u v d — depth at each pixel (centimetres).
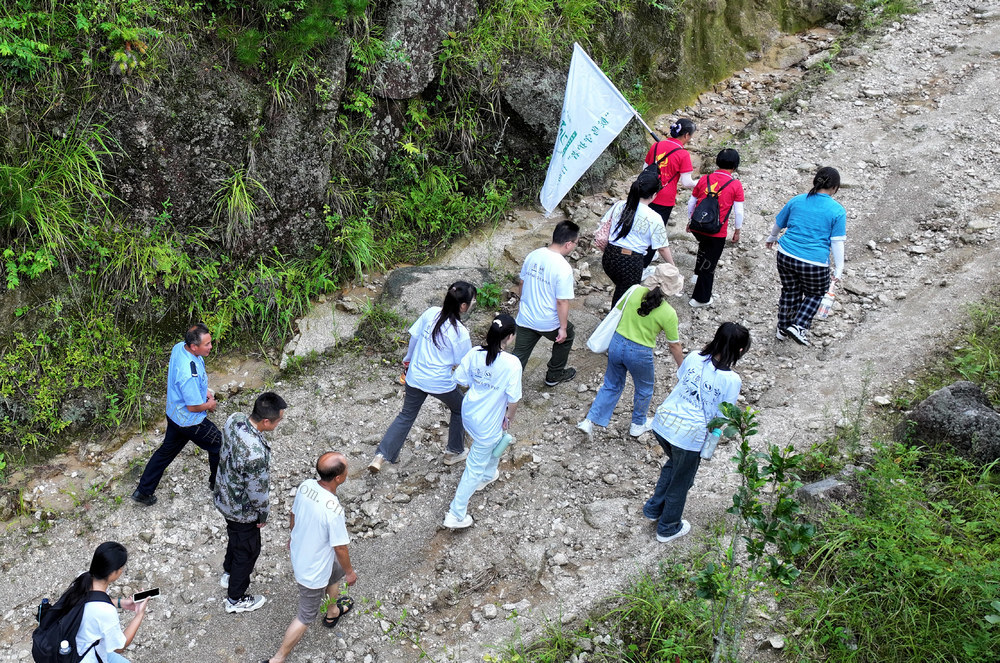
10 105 634
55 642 382
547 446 645
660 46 1104
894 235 830
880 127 991
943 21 1154
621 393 649
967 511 520
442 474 623
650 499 555
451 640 494
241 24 734
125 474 625
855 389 655
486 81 888
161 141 689
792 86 1130
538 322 635
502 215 926
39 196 646
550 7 950
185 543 573
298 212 782
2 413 624
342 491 611
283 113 748
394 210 862
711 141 1060
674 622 477
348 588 531
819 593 482
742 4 1195
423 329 571
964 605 448
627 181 1009
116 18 654
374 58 805
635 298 584
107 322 680
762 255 843
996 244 775
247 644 496
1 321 637
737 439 627
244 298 749
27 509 591
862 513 525
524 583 530
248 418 475
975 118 962
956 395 577
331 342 752
